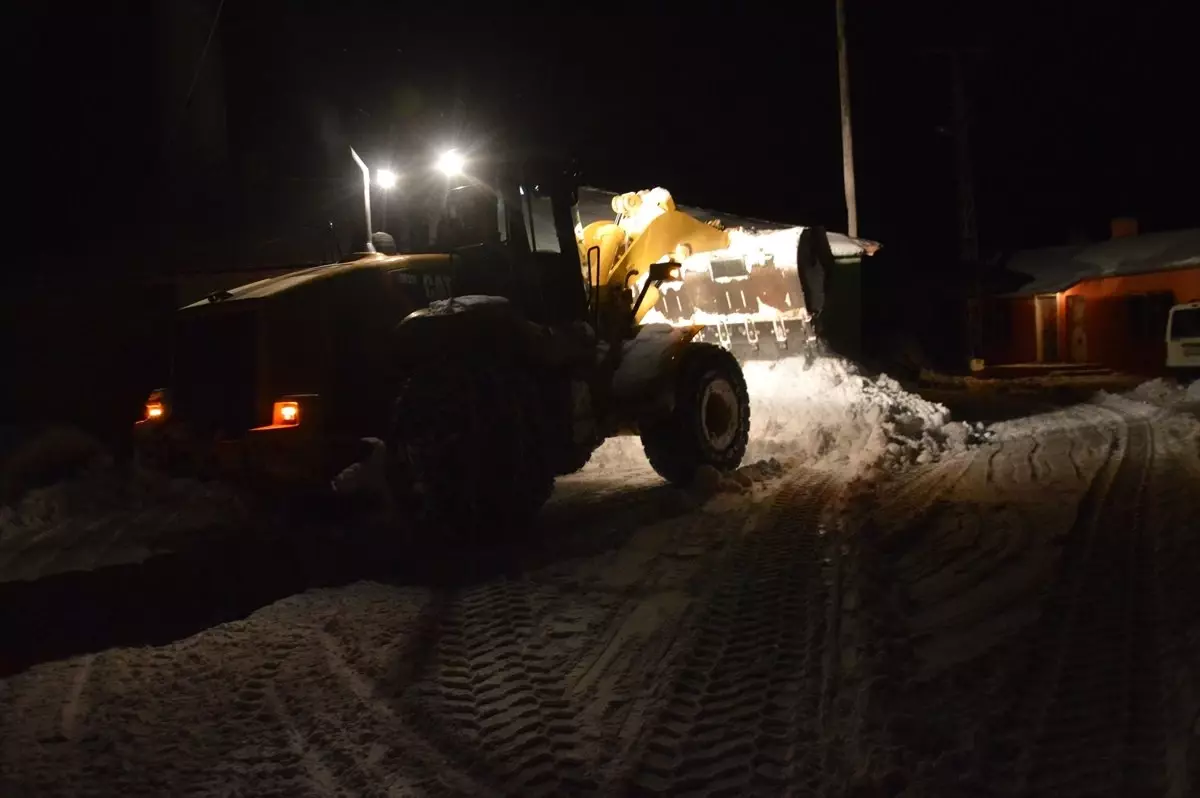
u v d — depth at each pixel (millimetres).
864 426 12406
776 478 10023
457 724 4598
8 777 4355
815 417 12812
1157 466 9758
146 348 16562
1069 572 6281
